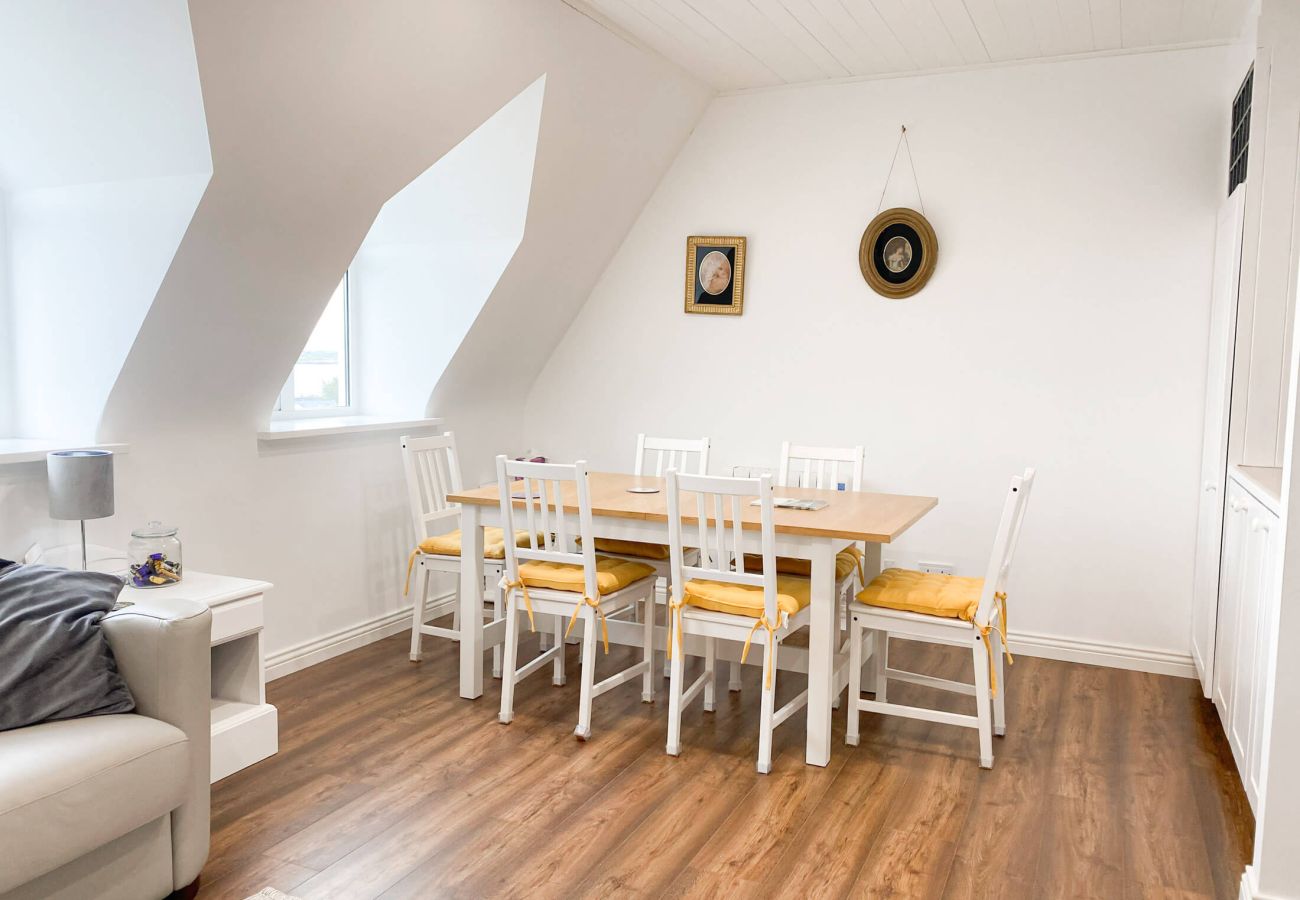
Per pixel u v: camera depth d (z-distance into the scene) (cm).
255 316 341
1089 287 416
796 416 475
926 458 449
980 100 430
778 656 364
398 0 296
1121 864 249
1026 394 429
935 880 240
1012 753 320
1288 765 206
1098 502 419
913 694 379
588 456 526
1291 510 203
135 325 307
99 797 196
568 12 360
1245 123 352
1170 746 327
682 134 482
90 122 290
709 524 320
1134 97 405
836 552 308
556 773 298
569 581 330
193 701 222
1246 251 343
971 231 435
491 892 231
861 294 457
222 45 262
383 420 438
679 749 317
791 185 469
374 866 241
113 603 236
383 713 346
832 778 298
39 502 302
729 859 248
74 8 259
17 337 333
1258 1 338
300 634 398
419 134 346
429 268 458
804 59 427
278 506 385
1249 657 285
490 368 490
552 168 419
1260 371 344
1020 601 435
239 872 238
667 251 498
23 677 210
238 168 293
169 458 342
